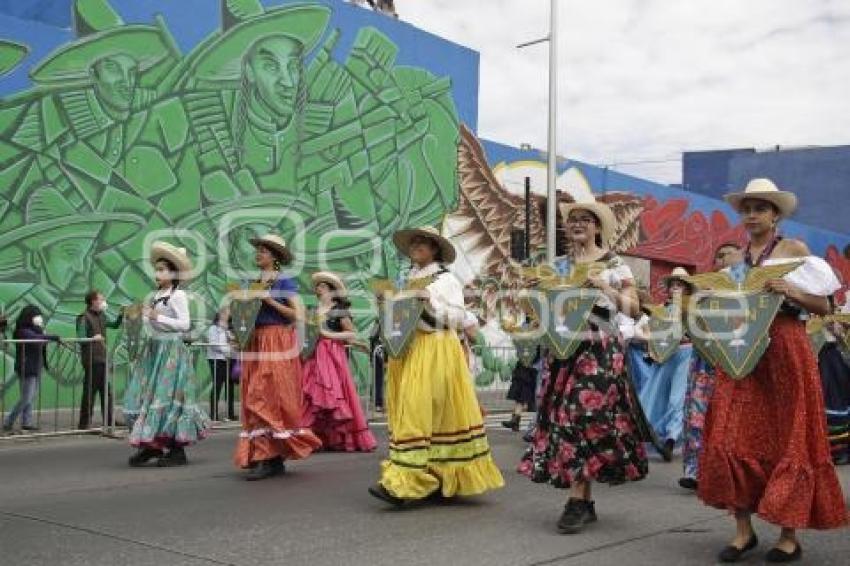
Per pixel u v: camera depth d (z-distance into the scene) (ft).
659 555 16.17
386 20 56.65
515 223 65.82
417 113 58.59
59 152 42.75
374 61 55.93
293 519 19.07
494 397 51.75
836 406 28.40
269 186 50.49
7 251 41.06
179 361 27.02
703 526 18.67
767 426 15.60
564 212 18.89
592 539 17.38
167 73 46.50
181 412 26.81
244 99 49.49
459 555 16.03
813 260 15.57
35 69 42.09
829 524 15.30
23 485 23.48
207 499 21.44
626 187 76.84
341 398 30.55
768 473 15.49
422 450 20.16
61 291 42.63
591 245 18.48
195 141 47.52
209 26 48.14
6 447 31.55
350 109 54.60
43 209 42.19
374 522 18.80
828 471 15.44
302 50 52.06
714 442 15.81
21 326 35.06
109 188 44.34
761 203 16.37
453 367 20.72
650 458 29.73
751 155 131.75
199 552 16.15
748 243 17.01
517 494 21.98
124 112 44.96
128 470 26.14
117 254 44.52
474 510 20.08
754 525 18.72
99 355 35.94
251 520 18.97
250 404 24.75
